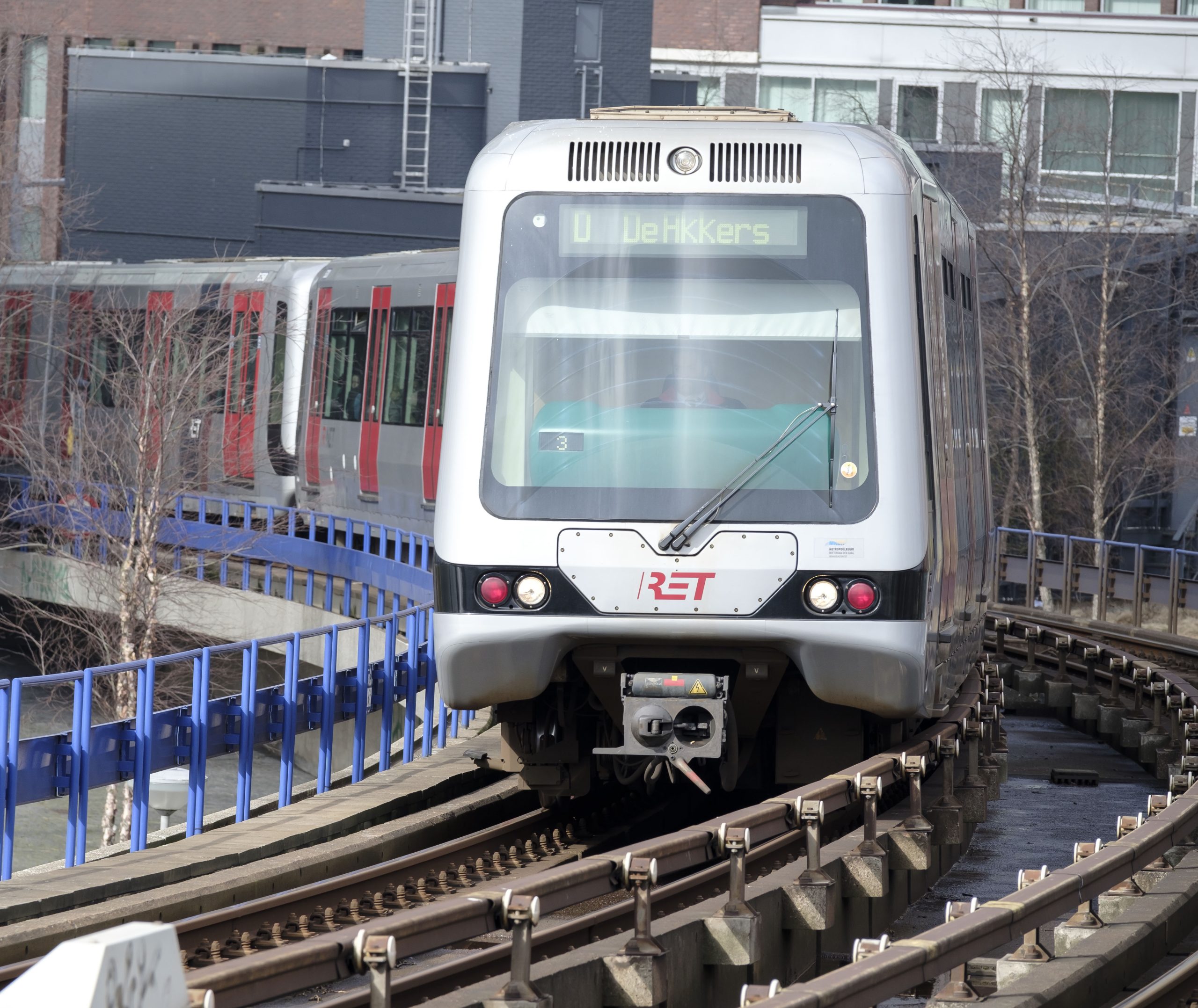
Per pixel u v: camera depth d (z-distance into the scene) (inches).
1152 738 2559.1
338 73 6998.0
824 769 1624.0
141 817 1631.4
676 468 1450.5
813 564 1434.5
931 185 1651.1
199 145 7076.8
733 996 1182.3
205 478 4409.5
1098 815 2158.0
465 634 1450.5
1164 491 5846.5
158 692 4138.8
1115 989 1179.9
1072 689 3110.2
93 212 6968.5
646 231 1480.1
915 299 1486.2
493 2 7042.3
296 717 1916.8
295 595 4266.7
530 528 1446.9
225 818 1879.9
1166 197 7140.8
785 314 1465.3
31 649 4854.8
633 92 7180.1
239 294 4306.1
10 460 5032.0
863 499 1440.7
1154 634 3693.4
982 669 2362.2
